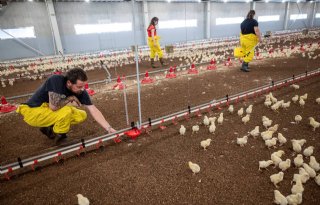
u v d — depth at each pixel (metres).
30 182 2.88
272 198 2.42
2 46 15.48
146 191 2.62
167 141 3.69
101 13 18.33
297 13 30.75
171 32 21.88
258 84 6.61
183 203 2.42
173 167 3.03
